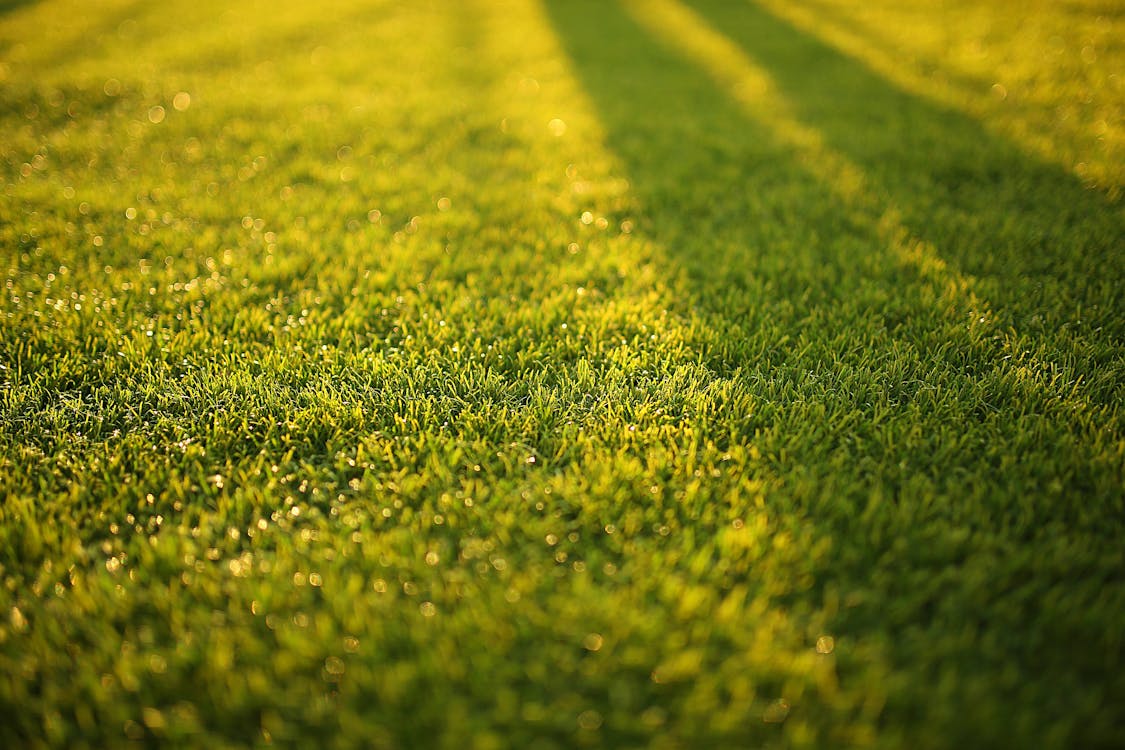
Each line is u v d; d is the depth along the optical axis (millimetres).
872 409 2350
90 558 1866
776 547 1812
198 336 2795
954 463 2096
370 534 1874
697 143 5039
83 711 1458
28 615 1692
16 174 4551
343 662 1548
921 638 1571
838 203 4039
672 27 8633
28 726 1450
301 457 2217
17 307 2980
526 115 5680
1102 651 1550
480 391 2486
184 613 1692
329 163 4797
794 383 2525
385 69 7016
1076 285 3068
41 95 6059
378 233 3746
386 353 2727
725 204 4078
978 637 1601
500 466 2154
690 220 3920
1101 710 1451
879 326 2863
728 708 1474
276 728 1433
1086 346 2576
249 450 2254
